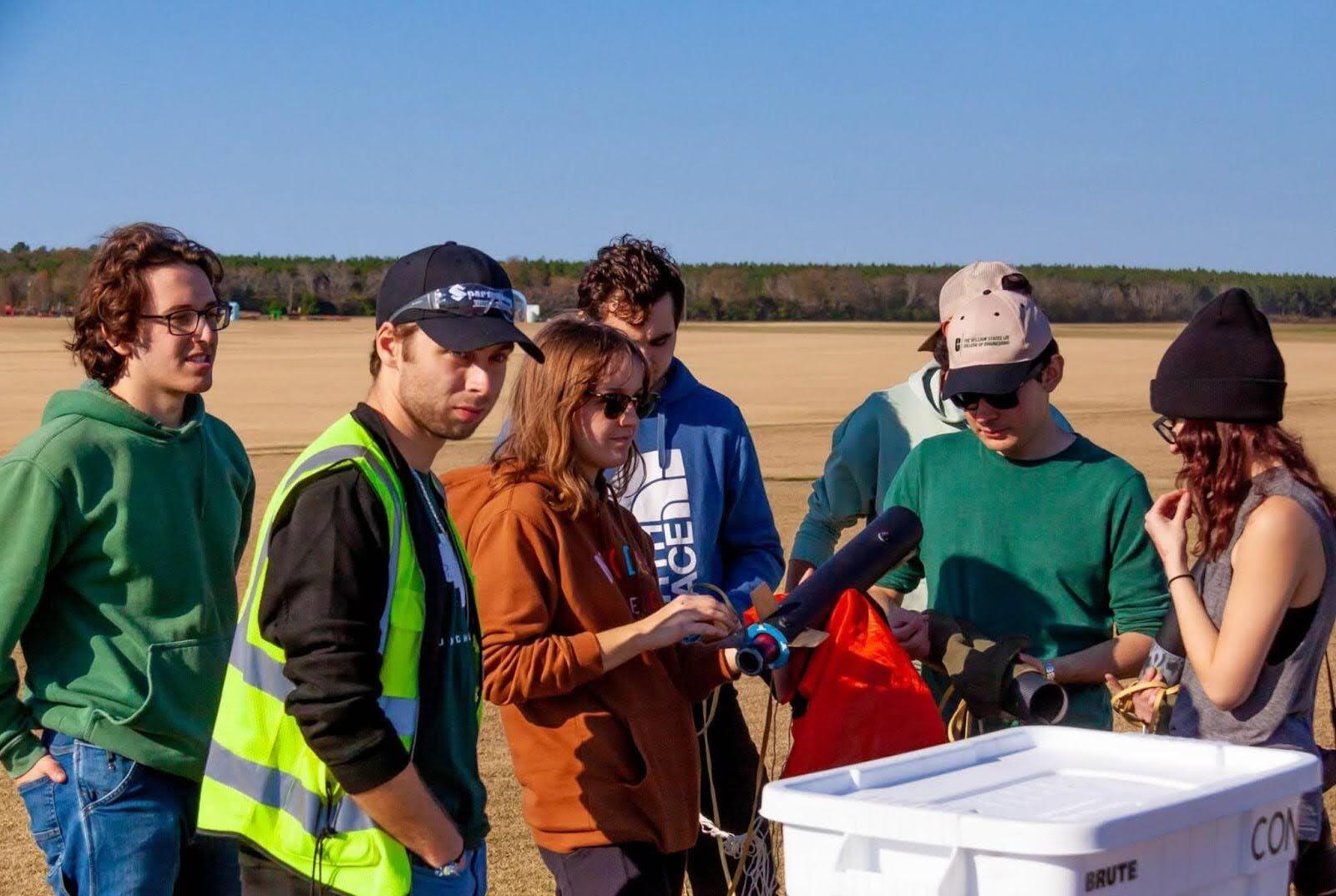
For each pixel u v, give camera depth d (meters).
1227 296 3.17
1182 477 3.23
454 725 2.85
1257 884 2.35
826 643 3.36
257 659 2.66
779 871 4.40
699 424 4.28
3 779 6.19
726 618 3.22
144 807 3.32
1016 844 2.04
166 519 3.38
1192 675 3.32
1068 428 4.18
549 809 3.35
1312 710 3.21
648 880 3.32
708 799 4.07
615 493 3.68
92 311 3.39
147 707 3.30
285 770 2.66
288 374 42.53
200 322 3.41
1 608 3.19
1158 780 2.45
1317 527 3.05
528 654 3.21
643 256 4.13
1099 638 3.73
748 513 4.36
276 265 134.38
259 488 15.79
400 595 2.67
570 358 3.32
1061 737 2.72
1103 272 136.62
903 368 45.22
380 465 2.70
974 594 3.77
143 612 3.35
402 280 2.82
